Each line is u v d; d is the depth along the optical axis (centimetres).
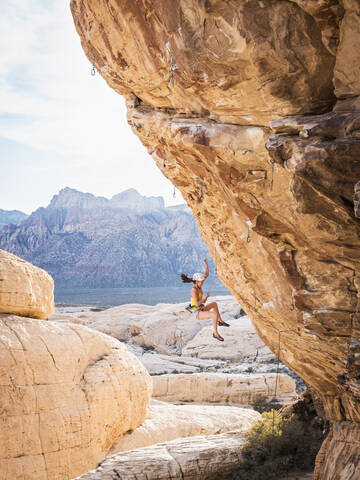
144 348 5469
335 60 552
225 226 973
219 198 911
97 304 16488
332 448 964
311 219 659
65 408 1548
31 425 1443
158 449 1312
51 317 6041
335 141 511
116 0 666
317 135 527
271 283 965
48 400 1509
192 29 596
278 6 523
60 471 1470
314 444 1415
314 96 593
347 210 557
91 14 746
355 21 478
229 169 733
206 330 5109
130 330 5819
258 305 1071
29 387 1474
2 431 1379
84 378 1680
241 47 570
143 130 902
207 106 718
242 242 952
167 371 4219
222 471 1255
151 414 2045
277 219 745
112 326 5866
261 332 1191
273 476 1258
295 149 540
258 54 564
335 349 880
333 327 790
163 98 799
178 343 5416
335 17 493
